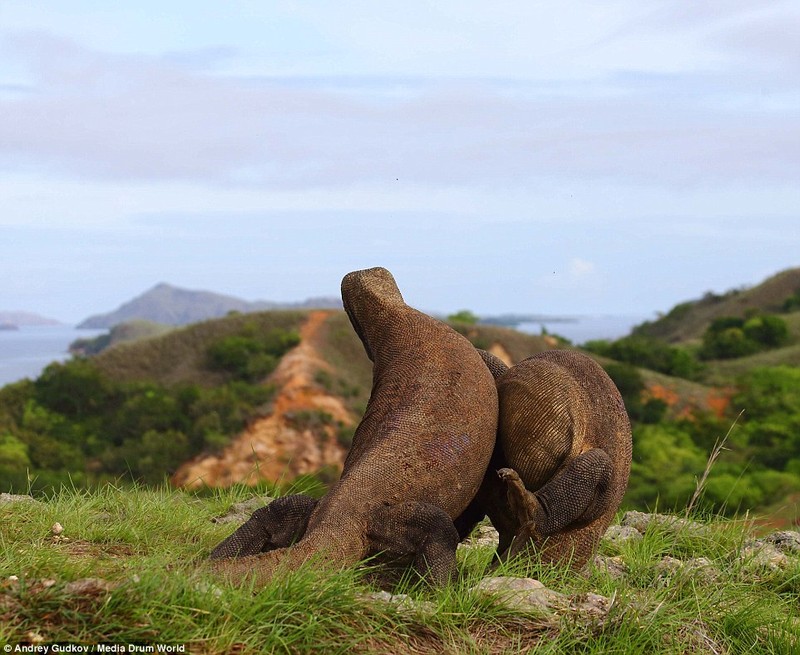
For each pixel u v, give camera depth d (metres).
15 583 4.56
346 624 4.78
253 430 63.41
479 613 5.28
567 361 6.87
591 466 6.43
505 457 6.59
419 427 6.04
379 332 6.67
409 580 5.69
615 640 5.18
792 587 7.45
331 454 62.12
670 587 6.37
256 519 6.02
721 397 66.56
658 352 77.00
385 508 5.75
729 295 123.12
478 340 76.56
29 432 62.66
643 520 9.51
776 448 54.22
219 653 4.28
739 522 9.17
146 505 8.60
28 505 8.02
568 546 6.56
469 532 7.01
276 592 4.77
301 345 71.69
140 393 67.44
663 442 57.31
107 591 4.40
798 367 72.88
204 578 4.70
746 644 5.84
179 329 76.75
